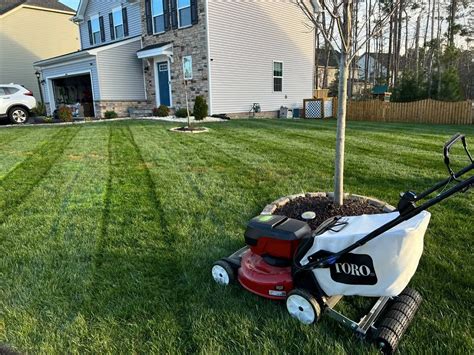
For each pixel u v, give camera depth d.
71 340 1.91
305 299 1.96
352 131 10.16
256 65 15.87
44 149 7.49
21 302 2.26
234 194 4.34
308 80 18.86
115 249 2.96
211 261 2.75
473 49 27.56
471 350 1.77
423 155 6.44
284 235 2.12
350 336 1.90
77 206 4.01
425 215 1.84
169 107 15.63
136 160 6.32
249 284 2.25
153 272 2.61
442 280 2.41
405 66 29.52
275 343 1.86
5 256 2.88
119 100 15.75
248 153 6.77
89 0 20.14
